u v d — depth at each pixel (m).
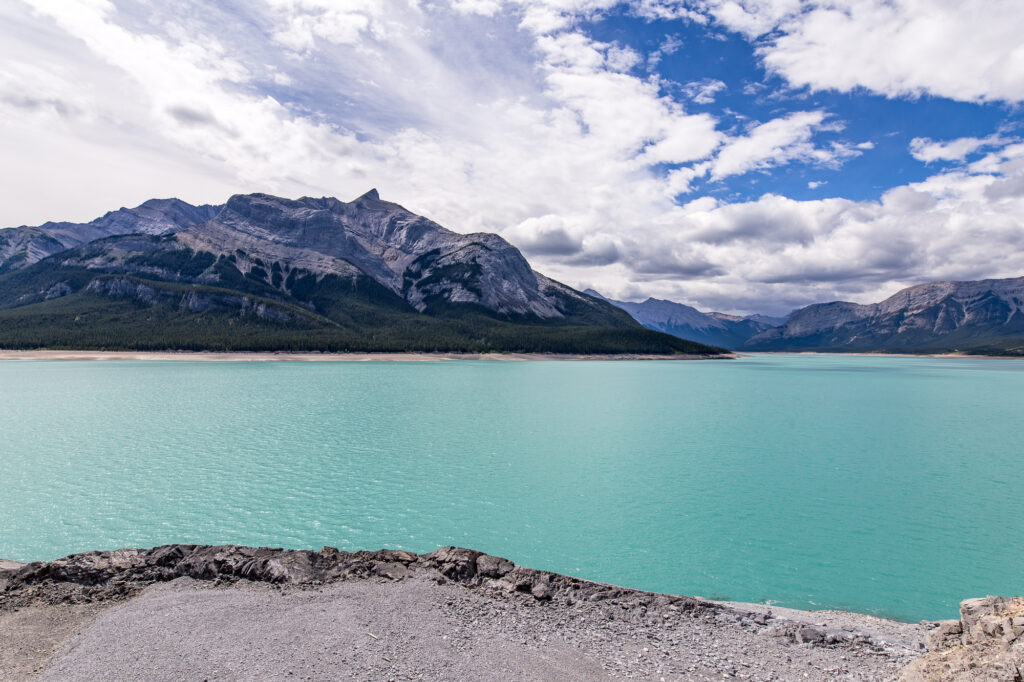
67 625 17.53
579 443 64.19
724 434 71.75
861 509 40.59
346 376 154.62
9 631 17.03
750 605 23.81
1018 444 66.50
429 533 34.66
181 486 43.62
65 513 37.03
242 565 21.41
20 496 40.56
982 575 29.45
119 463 50.84
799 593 27.17
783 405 105.81
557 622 18.55
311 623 17.36
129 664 14.77
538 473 49.91
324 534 34.06
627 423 79.94
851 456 58.81
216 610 18.12
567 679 15.02
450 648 16.31
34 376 137.50
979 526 37.03
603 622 18.78
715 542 33.97
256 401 95.25
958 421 85.75
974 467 54.03
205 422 73.25
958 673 14.28
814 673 16.05
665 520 37.84
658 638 17.98
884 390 143.38
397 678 14.45
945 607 25.98
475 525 36.28
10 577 20.17
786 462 55.56
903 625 21.78
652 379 171.25
